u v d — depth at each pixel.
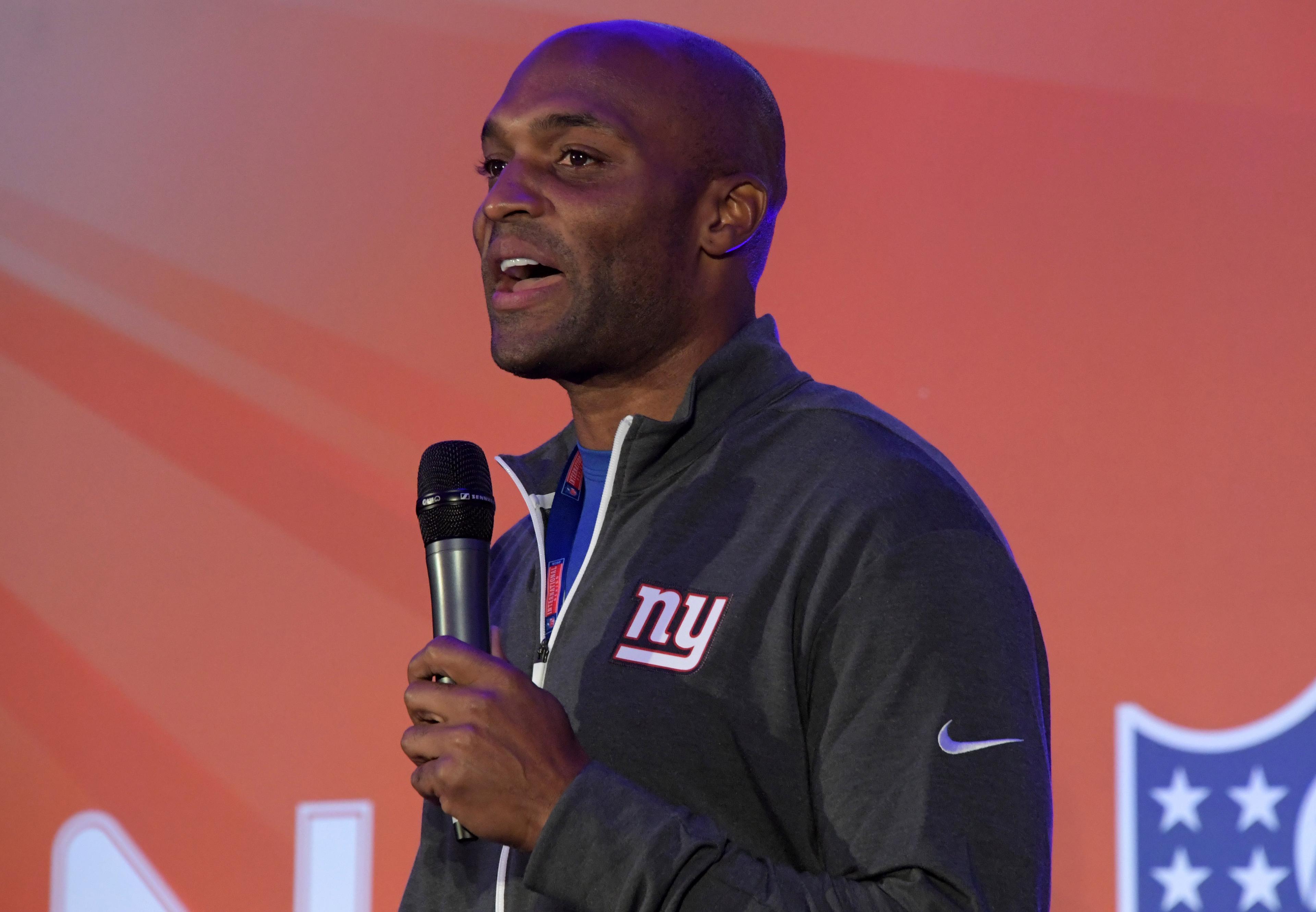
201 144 6.68
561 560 2.81
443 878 2.68
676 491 2.61
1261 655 5.78
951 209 6.24
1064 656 5.86
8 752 6.26
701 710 2.29
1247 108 6.09
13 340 6.57
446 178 6.59
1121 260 6.09
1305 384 5.92
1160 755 5.77
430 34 6.68
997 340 6.12
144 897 6.16
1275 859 5.66
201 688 6.30
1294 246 5.99
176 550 6.40
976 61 6.30
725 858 2.05
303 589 6.34
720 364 2.68
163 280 6.61
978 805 2.04
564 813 2.04
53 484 6.47
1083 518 5.94
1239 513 5.88
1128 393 6.00
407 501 6.36
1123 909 5.69
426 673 2.17
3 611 6.39
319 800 6.20
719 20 6.48
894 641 2.19
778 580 2.35
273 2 6.75
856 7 6.40
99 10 6.82
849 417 2.58
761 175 2.86
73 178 6.71
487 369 6.42
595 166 2.69
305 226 6.59
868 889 2.01
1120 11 6.21
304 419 6.46
